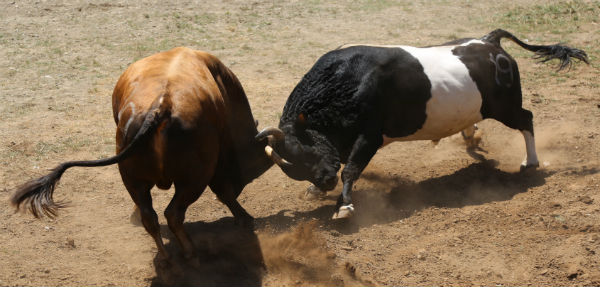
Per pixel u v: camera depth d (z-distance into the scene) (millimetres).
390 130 7172
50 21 15383
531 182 7555
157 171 5145
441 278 5641
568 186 7332
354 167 6844
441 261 5898
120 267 5723
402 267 5816
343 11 16484
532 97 10477
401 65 6992
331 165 6820
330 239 6277
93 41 13906
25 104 10281
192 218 6801
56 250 6008
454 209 6930
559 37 13664
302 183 7797
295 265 5785
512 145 8859
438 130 7348
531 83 11180
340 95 6785
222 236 6305
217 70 6402
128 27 14945
